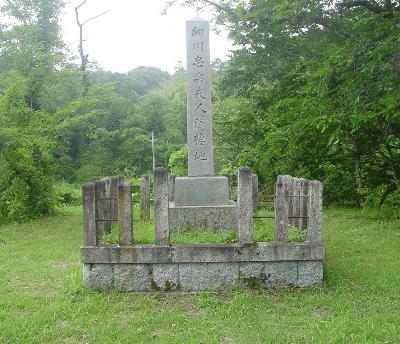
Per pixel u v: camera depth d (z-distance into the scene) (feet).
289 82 41.86
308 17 36.37
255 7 39.91
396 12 28.48
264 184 49.37
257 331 14.98
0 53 46.34
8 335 14.74
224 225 24.18
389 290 18.99
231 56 50.47
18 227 37.70
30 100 47.65
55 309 17.03
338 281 20.03
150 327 15.42
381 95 29.01
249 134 52.90
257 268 19.43
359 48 28.94
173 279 19.30
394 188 42.04
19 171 42.29
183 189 25.52
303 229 21.56
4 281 21.35
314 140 36.78
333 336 14.28
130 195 19.35
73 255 26.89
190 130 26.35
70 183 102.78
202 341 14.17
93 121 115.96
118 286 19.29
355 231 32.76
